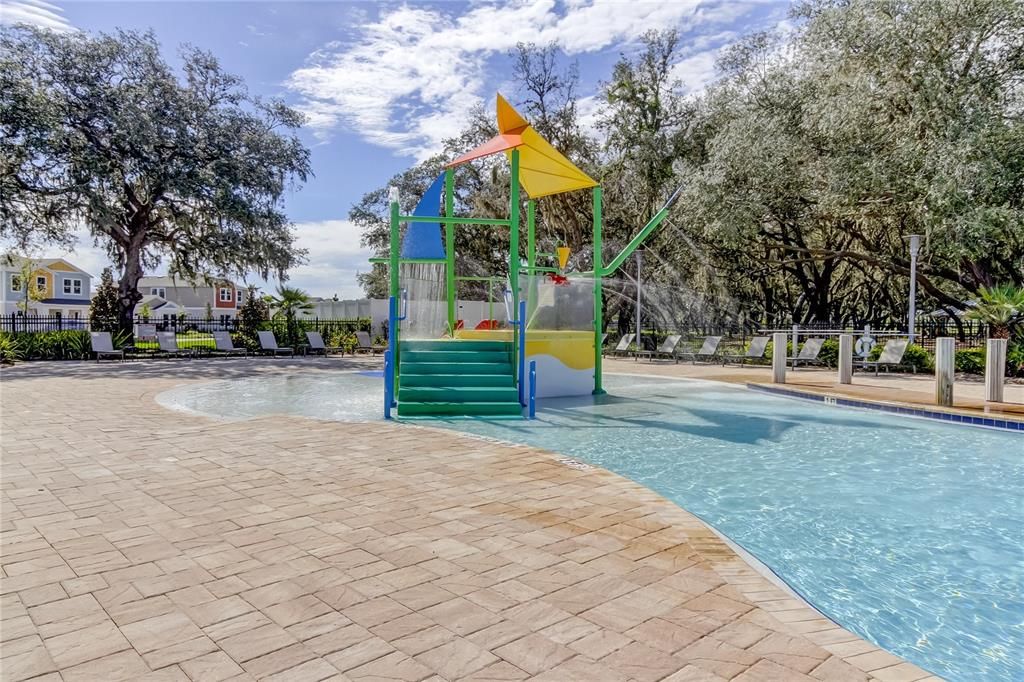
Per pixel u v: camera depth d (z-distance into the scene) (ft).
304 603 8.98
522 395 30.25
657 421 28.12
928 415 29.04
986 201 51.44
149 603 8.95
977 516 15.29
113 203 72.79
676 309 92.27
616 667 7.28
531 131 34.04
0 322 71.26
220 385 42.16
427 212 37.91
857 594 10.94
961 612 10.24
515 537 11.93
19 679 6.95
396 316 30.09
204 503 14.06
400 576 10.00
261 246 80.53
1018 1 51.49
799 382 42.19
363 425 24.99
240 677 7.02
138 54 72.28
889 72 58.08
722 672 7.18
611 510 13.75
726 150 66.54
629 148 88.79
